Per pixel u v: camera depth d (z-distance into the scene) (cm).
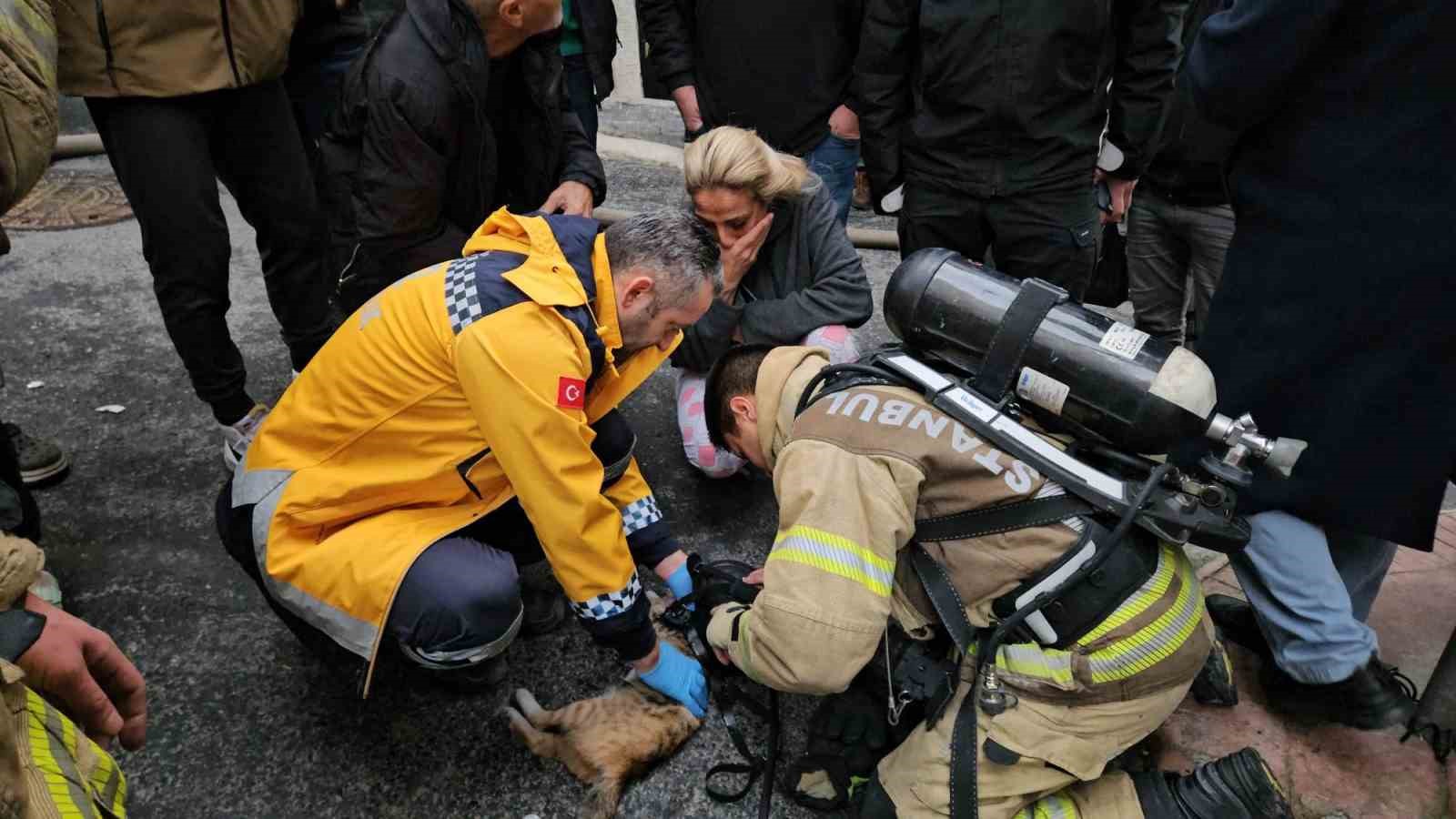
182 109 208
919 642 159
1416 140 140
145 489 242
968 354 156
